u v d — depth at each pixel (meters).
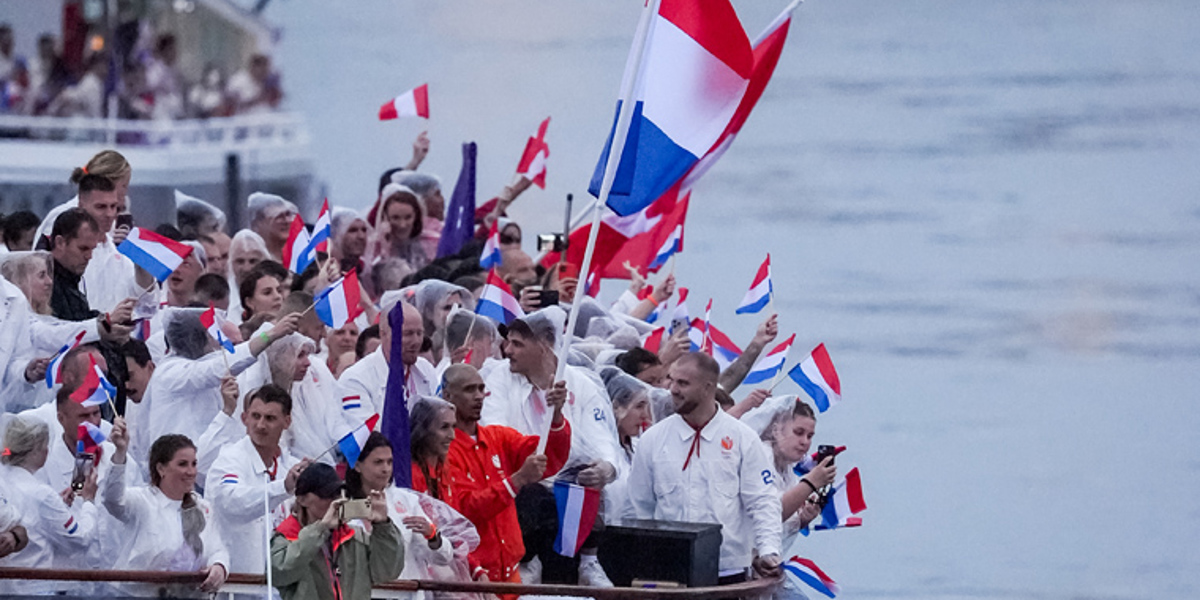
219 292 43.09
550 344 40.62
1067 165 154.62
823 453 41.34
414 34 153.12
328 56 154.25
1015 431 109.69
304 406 38.97
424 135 63.47
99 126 111.44
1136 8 169.25
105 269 44.41
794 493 40.28
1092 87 164.75
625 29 159.38
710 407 39.38
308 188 130.50
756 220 144.38
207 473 35.47
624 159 41.59
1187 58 166.88
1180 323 130.62
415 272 53.84
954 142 158.50
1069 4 170.00
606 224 56.75
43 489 33.28
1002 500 98.94
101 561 33.66
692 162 41.91
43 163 108.38
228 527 33.78
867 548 90.50
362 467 32.88
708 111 42.06
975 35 171.00
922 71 166.38
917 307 130.25
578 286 37.78
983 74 167.62
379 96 152.12
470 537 34.88
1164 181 152.62
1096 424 112.12
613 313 51.56
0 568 31.80
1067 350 124.00
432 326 46.31
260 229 55.62
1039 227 146.38
